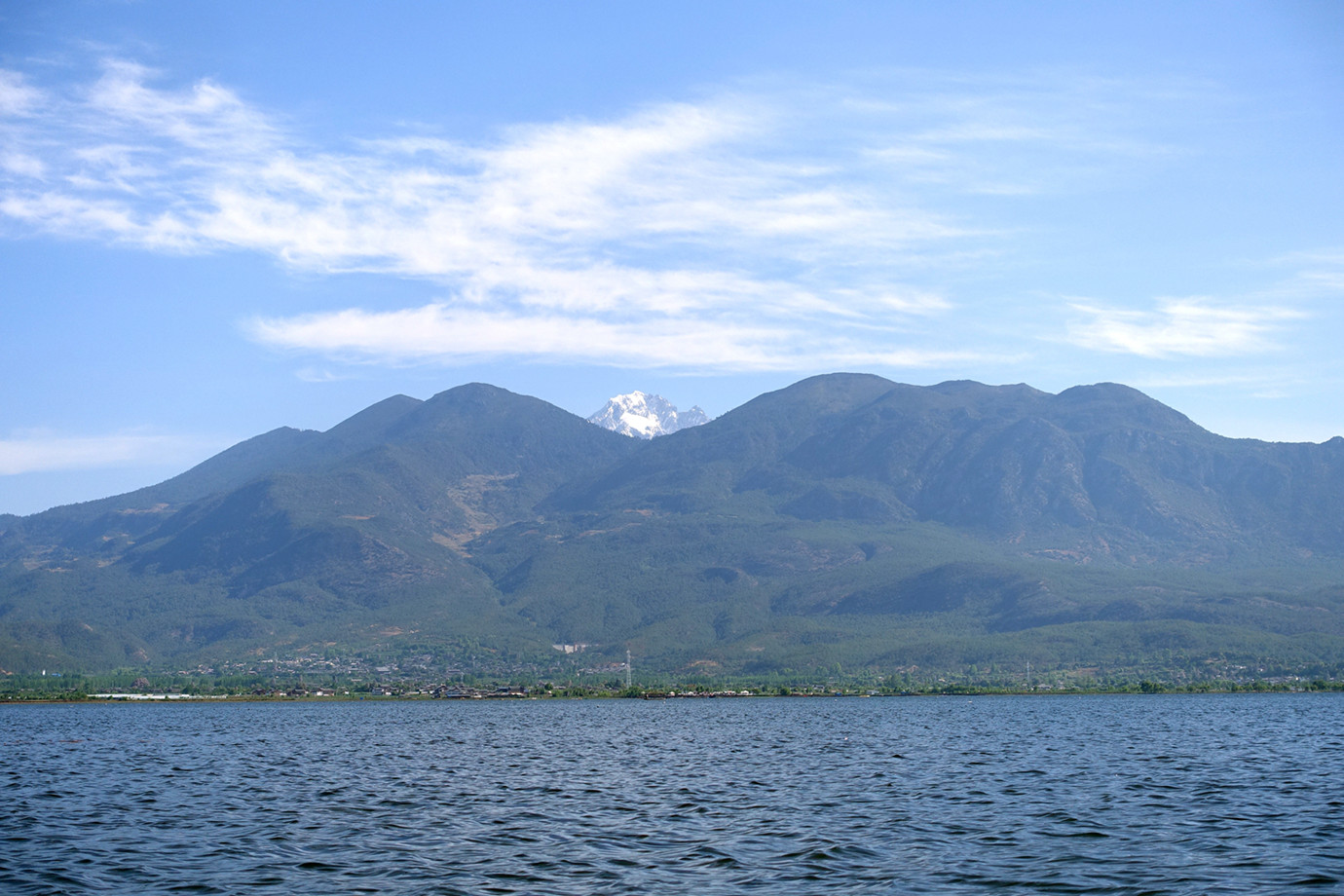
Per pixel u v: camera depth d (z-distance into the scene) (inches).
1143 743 6604.3
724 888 2664.9
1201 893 2576.3
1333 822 3457.2
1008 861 2938.0
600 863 2952.8
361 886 2716.5
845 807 3912.4
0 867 2952.8
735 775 5022.1
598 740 7431.1
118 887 2721.5
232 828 3543.3
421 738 7755.9
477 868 2903.5
